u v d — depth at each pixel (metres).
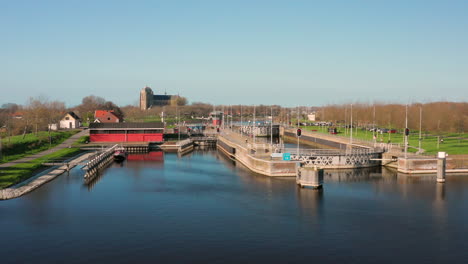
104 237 54.03
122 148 140.12
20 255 48.25
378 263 46.56
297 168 87.25
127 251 49.47
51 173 98.12
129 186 85.88
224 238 53.81
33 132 180.38
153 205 69.69
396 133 186.62
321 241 53.03
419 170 99.44
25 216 63.06
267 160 100.19
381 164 111.50
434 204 71.12
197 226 58.59
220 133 196.62
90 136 164.62
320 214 64.75
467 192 79.75
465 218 63.09
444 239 54.22
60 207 68.38
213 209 67.44
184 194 78.19
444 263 46.72
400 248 51.00
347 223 60.44
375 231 57.06
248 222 60.50
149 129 168.00
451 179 92.31
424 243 52.75
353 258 47.91
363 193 79.06
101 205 69.75
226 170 109.12
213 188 83.81
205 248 50.50
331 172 101.50
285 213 65.31
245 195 77.31
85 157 127.94
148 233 55.56
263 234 55.44
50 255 48.28
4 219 61.53
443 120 180.75
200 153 154.12
